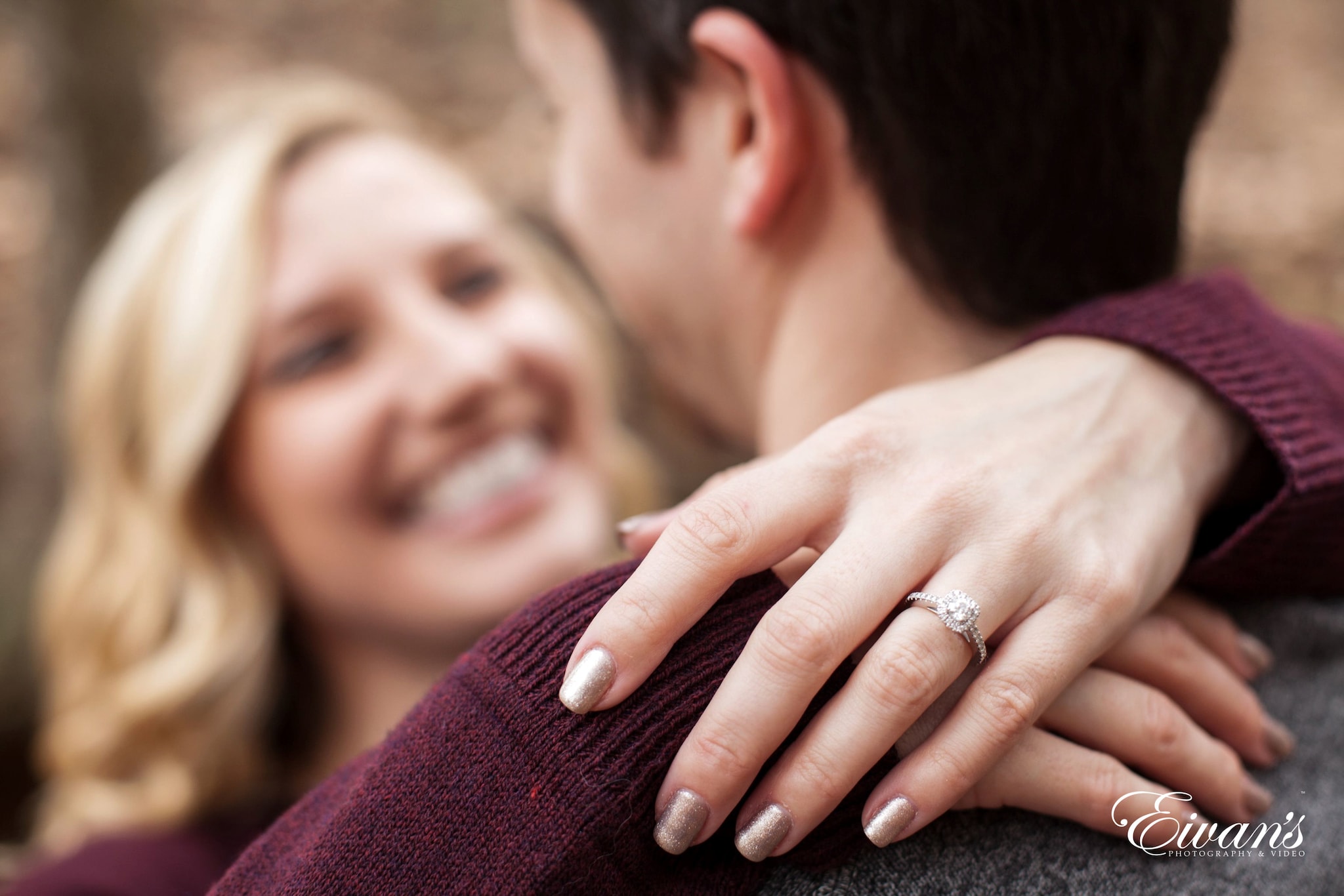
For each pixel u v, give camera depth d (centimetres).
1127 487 39
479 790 36
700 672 37
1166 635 40
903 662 36
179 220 102
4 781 153
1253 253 189
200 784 99
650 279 47
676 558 37
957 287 43
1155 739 39
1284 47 242
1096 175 42
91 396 104
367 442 99
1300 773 41
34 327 186
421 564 104
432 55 260
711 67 43
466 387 101
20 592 161
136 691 99
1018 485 38
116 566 105
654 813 36
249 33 260
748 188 43
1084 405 40
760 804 36
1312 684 42
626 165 46
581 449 117
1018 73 41
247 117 108
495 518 105
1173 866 39
